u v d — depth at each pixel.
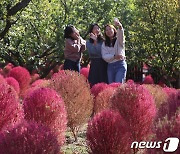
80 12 15.00
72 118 4.27
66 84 4.28
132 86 3.59
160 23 16.42
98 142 2.98
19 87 6.61
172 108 2.67
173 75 16.58
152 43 16.53
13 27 12.23
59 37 13.88
